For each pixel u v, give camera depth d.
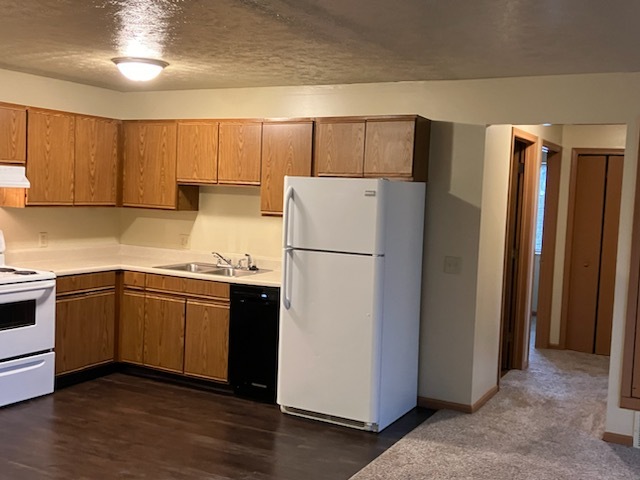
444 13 2.90
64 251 5.53
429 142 4.67
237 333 4.80
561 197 6.59
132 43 3.78
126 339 5.30
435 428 4.31
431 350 4.75
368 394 4.16
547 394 5.15
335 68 4.33
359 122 4.57
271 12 3.00
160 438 3.98
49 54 4.20
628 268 4.06
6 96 4.88
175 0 2.85
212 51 3.92
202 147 5.25
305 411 4.42
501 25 3.07
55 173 5.05
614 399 4.13
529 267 5.85
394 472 3.58
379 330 4.15
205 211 5.67
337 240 4.20
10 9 3.09
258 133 5.00
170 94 5.64
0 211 5.07
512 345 5.86
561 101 4.26
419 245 4.64
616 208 6.43
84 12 3.11
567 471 3.68
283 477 3.48
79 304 4.98
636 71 4.03
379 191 4.07
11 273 4.61
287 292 4.38
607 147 6.41
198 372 4.99
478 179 4.54
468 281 4.61
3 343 4.36
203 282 4.92
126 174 5.60
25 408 4.43
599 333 6.57
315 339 4.31
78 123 5.21
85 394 4.78
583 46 3.44
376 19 3.05
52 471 3.46
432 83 4.65
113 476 3.43
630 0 2.62
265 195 5.01
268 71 4.53
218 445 3.90
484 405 4.84
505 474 3.61
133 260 5.75
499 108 4.45
